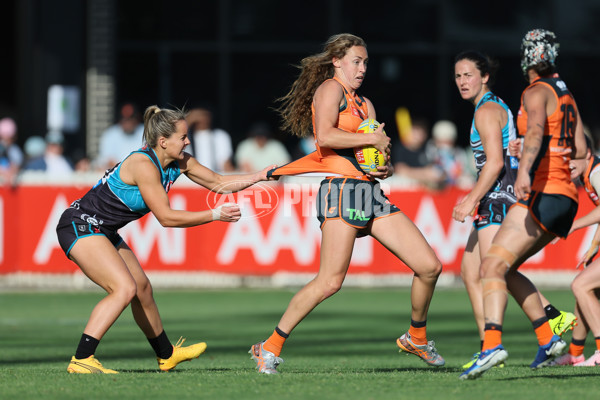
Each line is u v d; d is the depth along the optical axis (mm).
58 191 52531
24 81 69500
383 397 18672
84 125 70438
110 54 71000
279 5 74000
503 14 75875
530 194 20922
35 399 18688
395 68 75438
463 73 26281
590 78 76812
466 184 53188
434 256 23734
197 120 58094
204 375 22484
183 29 73125
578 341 26547
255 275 52906
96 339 23547
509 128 25672
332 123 23266
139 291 24438
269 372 23625
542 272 52625
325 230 23391
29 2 69250
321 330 40531
